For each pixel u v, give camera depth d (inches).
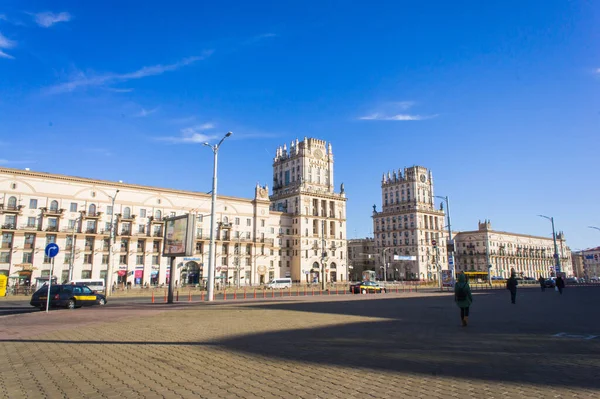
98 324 677.9
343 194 4965.6
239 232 3934.5
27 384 311.3
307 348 447.2
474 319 731.4
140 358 402.3
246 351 433.7
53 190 2979.8
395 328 606.5
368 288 2230.6
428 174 6003.9
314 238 4539.9
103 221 3152.1
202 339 515.8
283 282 3250.5
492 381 306.5
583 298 1419.8
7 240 2795.3
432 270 5620.1
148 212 3378.4
